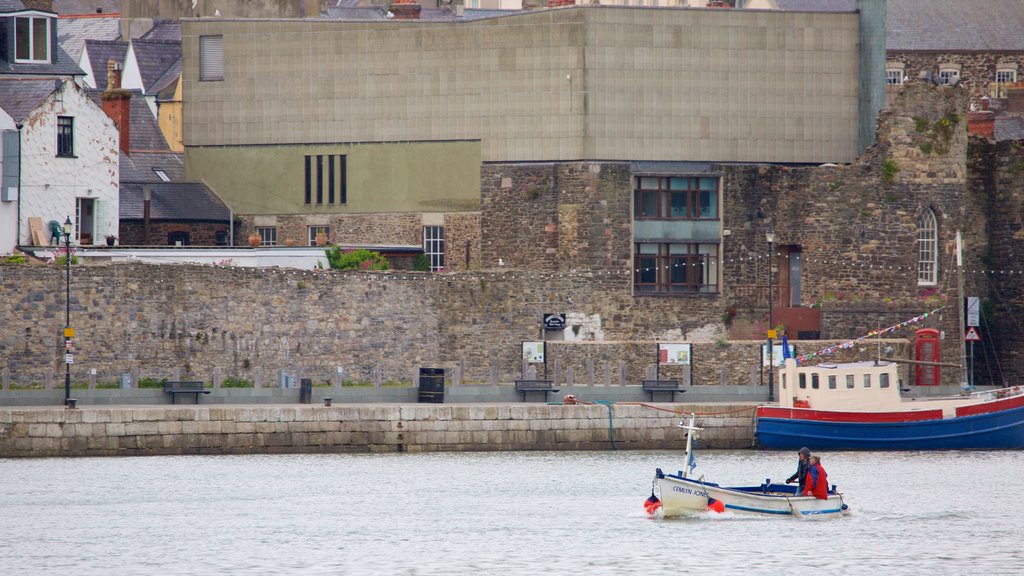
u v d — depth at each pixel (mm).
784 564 196000
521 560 197125
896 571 193750
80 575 190750
